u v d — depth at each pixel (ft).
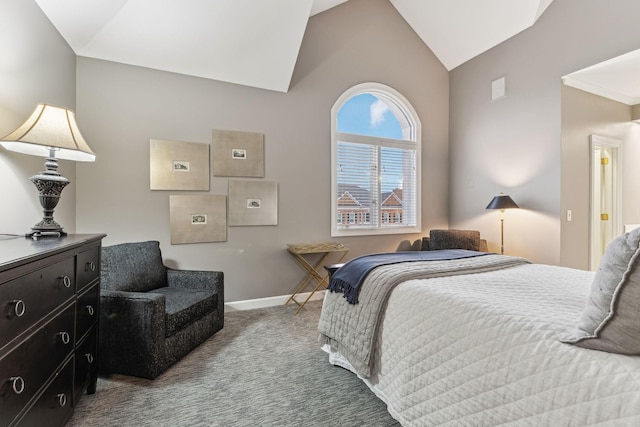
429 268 6.20
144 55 9.57
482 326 3.97
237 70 10.68
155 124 9.98
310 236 12.27
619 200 12.64
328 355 7.59
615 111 12.53
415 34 14.65
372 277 6.06
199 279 8.98
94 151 9.29
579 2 10.37
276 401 5.75
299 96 12.05
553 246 11.10
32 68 6.86
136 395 5.92
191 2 8.64
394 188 14.26
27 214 6.64
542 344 3.35
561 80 10.93
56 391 4.36
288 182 11.88
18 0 6.33
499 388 3.53
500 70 13.00
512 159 12.53
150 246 9.05
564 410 2.97
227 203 10.94
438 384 4.25
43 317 4.00
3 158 5.95
